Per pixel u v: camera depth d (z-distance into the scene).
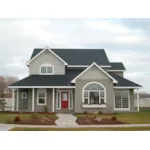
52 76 32.28
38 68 32.75
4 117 22.72
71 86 29.53
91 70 29.47
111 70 36.28
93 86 29.31
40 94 31.23
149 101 48.72
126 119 22.03
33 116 22.52
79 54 35.78
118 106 31.52
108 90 29.30
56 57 32.94
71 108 31.05
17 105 32.16
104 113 28.56
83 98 29.11
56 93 31.22
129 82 31.41
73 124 18.94
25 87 29.58
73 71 33.94
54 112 29.48
